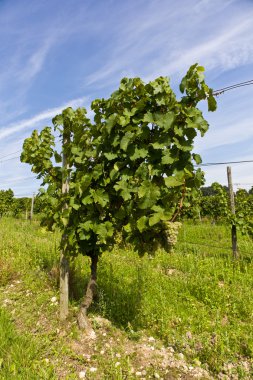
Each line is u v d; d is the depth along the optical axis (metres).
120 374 3.55
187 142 3.77
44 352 3.95
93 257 4.66
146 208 3.81
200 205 13.41
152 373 3.71
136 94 4.15
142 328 4.78
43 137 5.48
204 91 3.68
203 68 3.68
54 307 5.10
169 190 3.87
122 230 4.38
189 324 4.88
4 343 3.89
